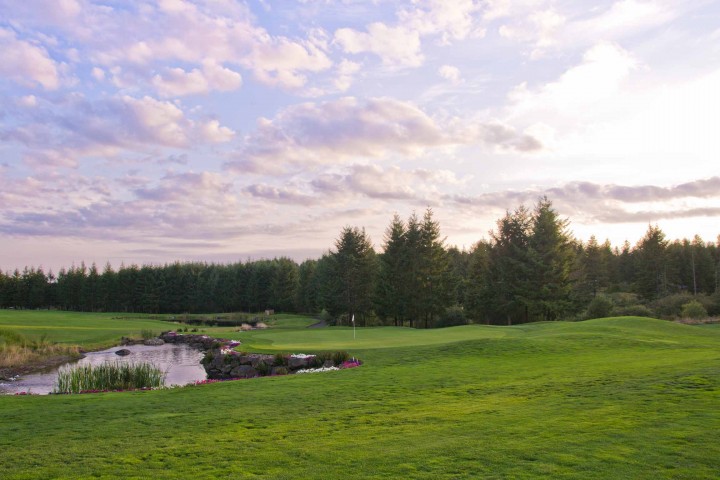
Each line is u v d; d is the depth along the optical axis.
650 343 21.20
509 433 8.70
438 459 7.57
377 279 63.56
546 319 55.25
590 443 7.82
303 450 8.42
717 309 47.81
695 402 9.77
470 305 62.06
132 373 21.05
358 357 20.53
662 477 6.36
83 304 111.50
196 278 106.31
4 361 27.61
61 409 12.46
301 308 92.38
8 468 7.91
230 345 31.62
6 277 118.44
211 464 7.88
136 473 7.57
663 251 80.56
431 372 16.19
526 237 58.12
